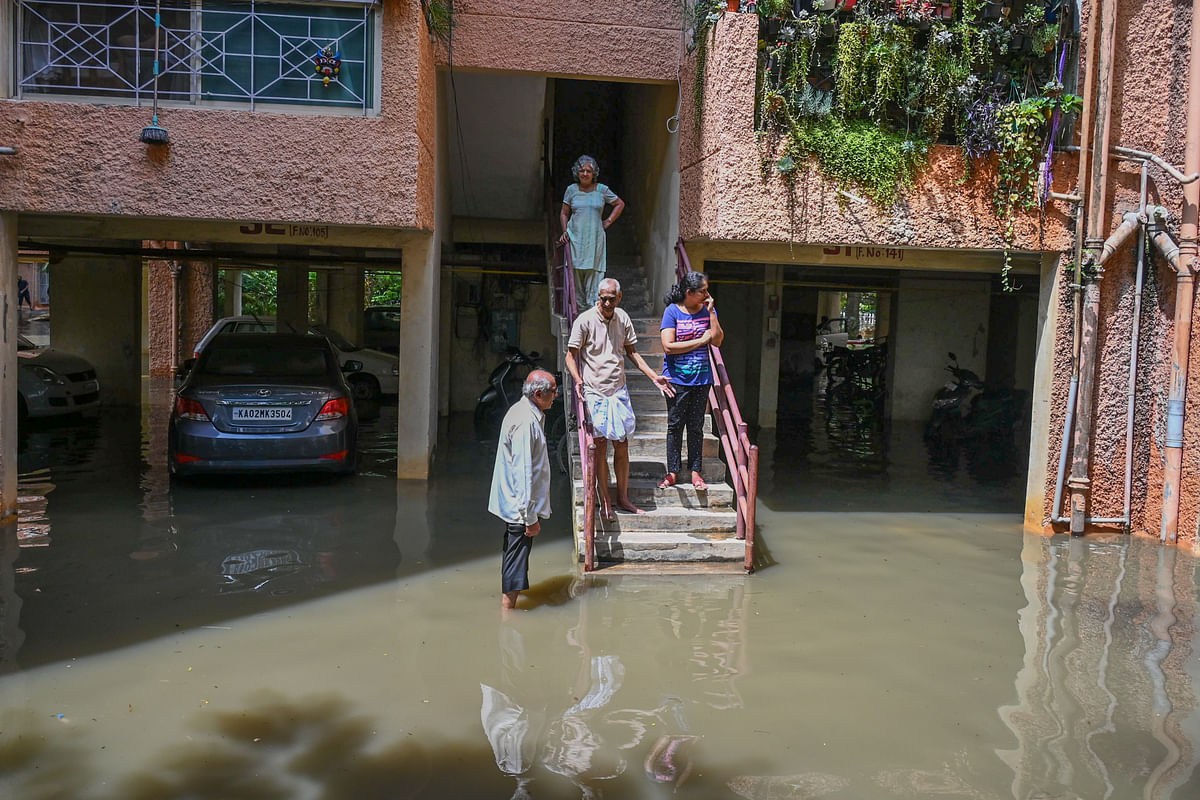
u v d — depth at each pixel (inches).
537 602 238.1
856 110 311.0
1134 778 152.3
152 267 788.6
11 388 306.7
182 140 302.0
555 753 157.6
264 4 311.7
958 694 185.3
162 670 188.7
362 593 241.0
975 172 312.0
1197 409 303.0
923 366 642.8
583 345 273.9
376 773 149.5
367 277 1102.4
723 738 164.2
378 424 576.7
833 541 308.8
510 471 227.5
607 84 556.1
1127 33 314.3
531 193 533.3
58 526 298.5
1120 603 246.2
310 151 309.4
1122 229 312.5
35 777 146.0
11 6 298.0
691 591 250.8
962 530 329.1
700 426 293.6
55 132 294.7
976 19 311.1
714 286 658.8
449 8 356.8
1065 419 323.3
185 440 344.2
